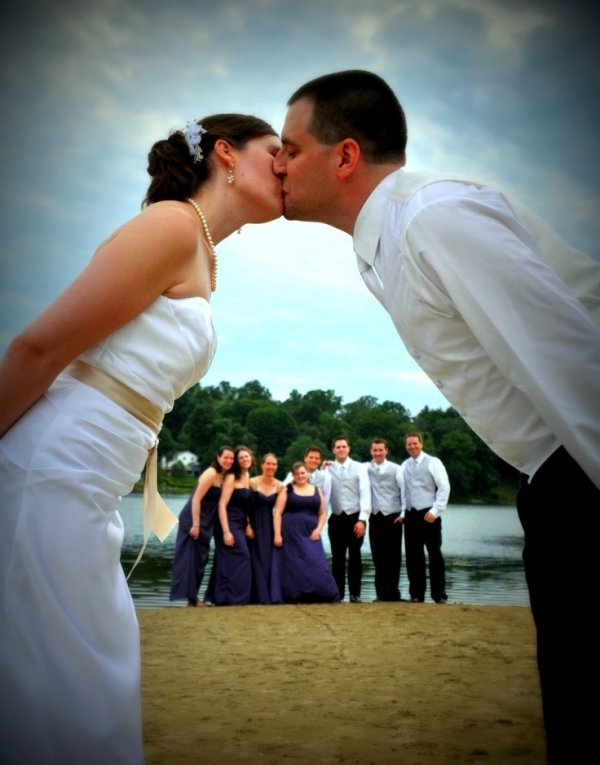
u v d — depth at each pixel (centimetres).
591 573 153
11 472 175
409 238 166
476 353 167
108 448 178
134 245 176
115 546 182
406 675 494
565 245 180
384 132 186
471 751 335
